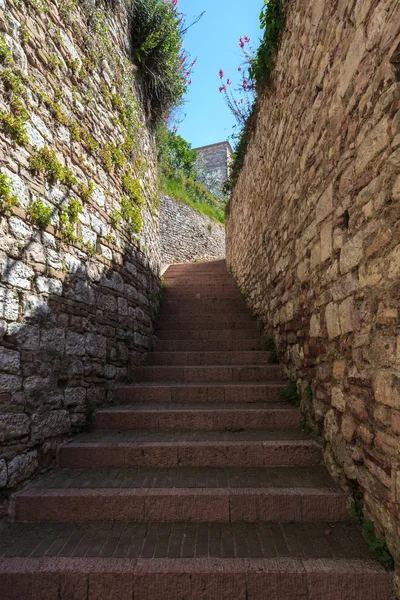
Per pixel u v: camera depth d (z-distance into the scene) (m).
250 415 3.15
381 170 1.81
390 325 1.71
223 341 4.79
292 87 3.43
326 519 2.18
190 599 1.74
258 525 2.16
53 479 2.47
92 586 1.75
